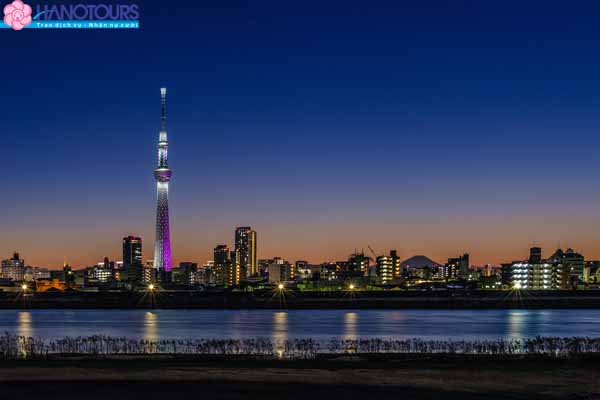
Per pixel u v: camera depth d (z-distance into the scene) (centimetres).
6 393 7744
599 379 8650
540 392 7950
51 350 12588
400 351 12356
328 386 8181
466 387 8175
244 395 7688
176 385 8194
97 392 7800
